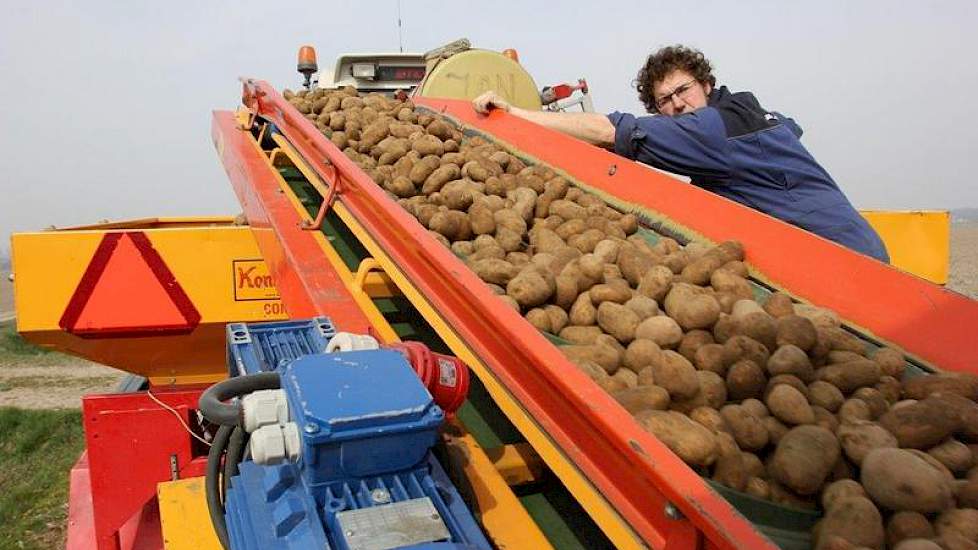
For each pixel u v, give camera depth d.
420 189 2.86
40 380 11.21
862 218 2.92
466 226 2.46
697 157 2.91
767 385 1.62
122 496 2.39
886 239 4.13
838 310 2.16
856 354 1.79
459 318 1.83
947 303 1.94
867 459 1.33
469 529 1.34
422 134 3.25
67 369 12.01
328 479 1.30
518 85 4.77
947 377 1.65
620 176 2.88
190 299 3.01
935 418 1.41
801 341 1.70
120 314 2.96
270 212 2.89
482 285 1.66
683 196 2.65
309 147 3.13
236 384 1.48
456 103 3.94
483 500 1.56
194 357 3.24
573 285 2.00
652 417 1.38
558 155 3.17
